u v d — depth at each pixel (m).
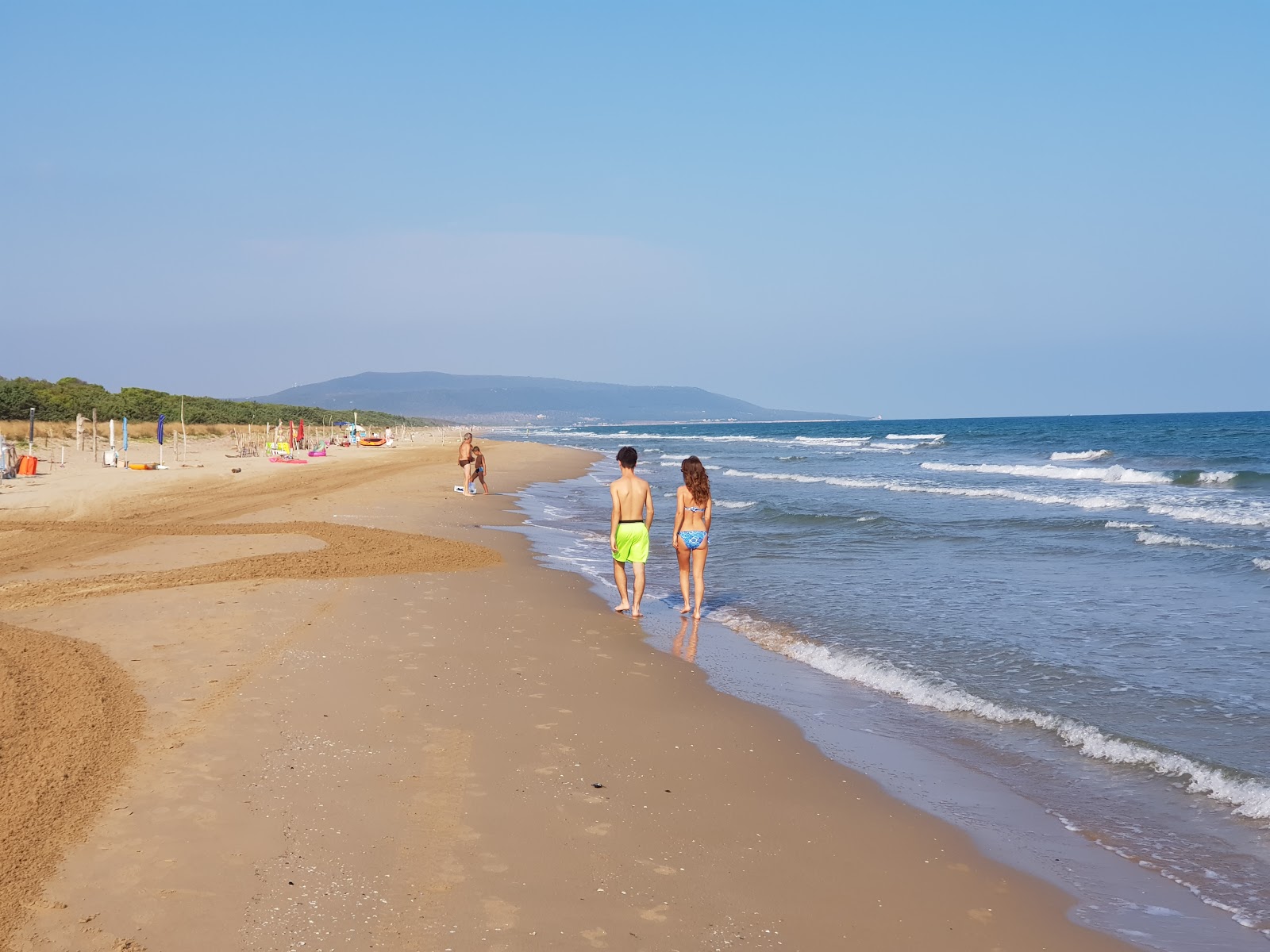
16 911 3.67
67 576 11.21
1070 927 4.04
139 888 3.89
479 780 5.32
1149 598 11.17
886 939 3.87
